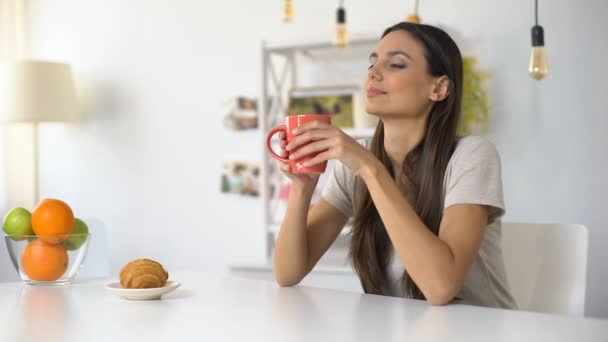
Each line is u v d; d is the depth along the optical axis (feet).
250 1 10.91
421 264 3.96
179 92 11.43
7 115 11.01
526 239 5.16
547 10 9.17
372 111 4.90
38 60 11.21
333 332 3.05
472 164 4.59
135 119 11.75
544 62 7.41
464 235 4.26
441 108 4.97
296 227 4.74
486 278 4.80
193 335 3.00
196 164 11.32
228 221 11.11
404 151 5.11
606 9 8.89
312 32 10.51
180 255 11.49
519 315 3.46
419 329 3.12
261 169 9.83
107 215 12.00
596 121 8.96
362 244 4.97
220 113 11.12
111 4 11.87
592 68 8.97
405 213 4.10
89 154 12.10
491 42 9.45
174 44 11.44
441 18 9.71
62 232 4.38
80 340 2.94
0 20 12.06
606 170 8.93
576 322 3.29
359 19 10.21
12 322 3.32
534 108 9.25
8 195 12.10
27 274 4.38
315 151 4.06
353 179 5.28
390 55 4.89
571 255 4.94
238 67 11.00
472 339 2.93
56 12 12.26
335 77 10.21
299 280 4.77
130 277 3.97
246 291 4.24
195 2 11.28
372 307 3.67
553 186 9.19
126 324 3.24
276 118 10.43
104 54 11.96
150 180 11.68
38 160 12.43
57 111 11.09
